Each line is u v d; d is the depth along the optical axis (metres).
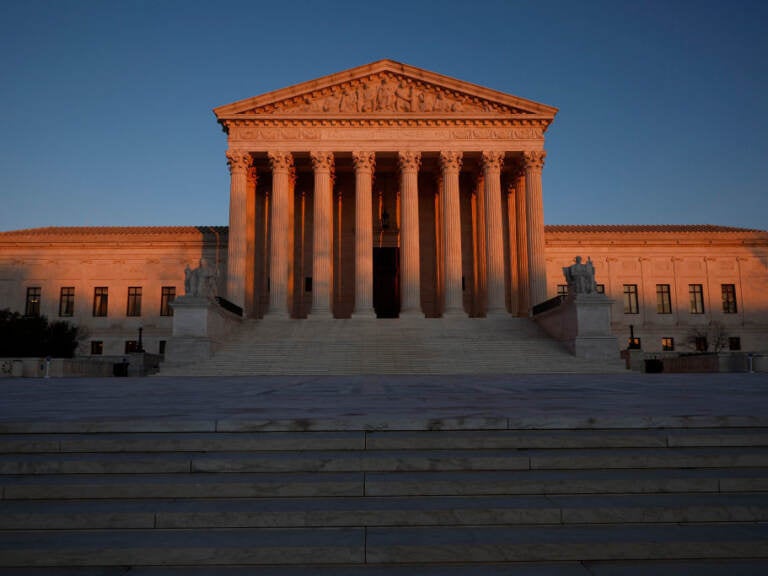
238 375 35.16
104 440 9.13
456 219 52.12
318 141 53.03
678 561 6.32
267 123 53.03
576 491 7.65
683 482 7.71
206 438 9.27
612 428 9.88
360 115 52.75
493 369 36.34
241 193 52.12
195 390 20.12
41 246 64.62
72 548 6.32
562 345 40.34
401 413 11.03
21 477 8.14
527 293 54.66
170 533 6.81
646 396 15.34
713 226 72.75
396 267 62.22
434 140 53.19
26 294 64.38
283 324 47.41
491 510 7.00
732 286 66.25
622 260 66.06
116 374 40.56
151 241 64.56
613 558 6.35
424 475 8.05
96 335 63.44
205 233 64.94
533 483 7.66
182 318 38.28
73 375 35.94
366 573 6.05
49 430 9.77
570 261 65.88
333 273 59.91
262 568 6.22
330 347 39.94
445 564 6.29
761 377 26.39
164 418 10.36
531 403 13.34
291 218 56.12
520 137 53.38
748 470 8.25
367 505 7.25
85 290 64.31
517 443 8.98
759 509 7.07
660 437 9.03
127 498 7.60
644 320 65.25
